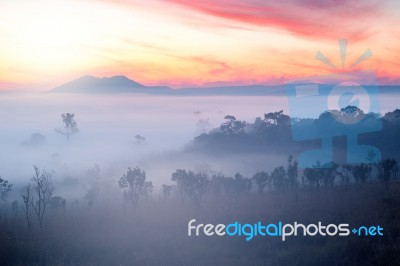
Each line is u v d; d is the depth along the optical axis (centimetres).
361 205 2284
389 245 1431
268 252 1594
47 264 1502
